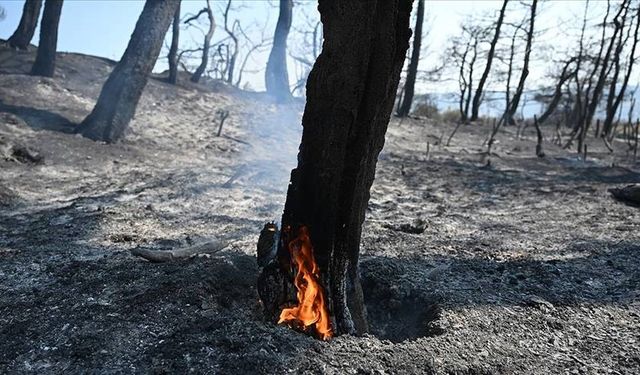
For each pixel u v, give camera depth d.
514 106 24.52
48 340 2.93
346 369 2.68
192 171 8.66
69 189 7.35
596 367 2.96
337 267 3.19
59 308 3.31
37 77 12.91
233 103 16.06
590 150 17.44
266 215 6.40
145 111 13.03
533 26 24.11
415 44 21.38
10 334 2.99
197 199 6.96
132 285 3.64
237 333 2.93
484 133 19.91
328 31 2.91
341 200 3.13
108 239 5.00
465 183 9.72
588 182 9.95
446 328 3.30
